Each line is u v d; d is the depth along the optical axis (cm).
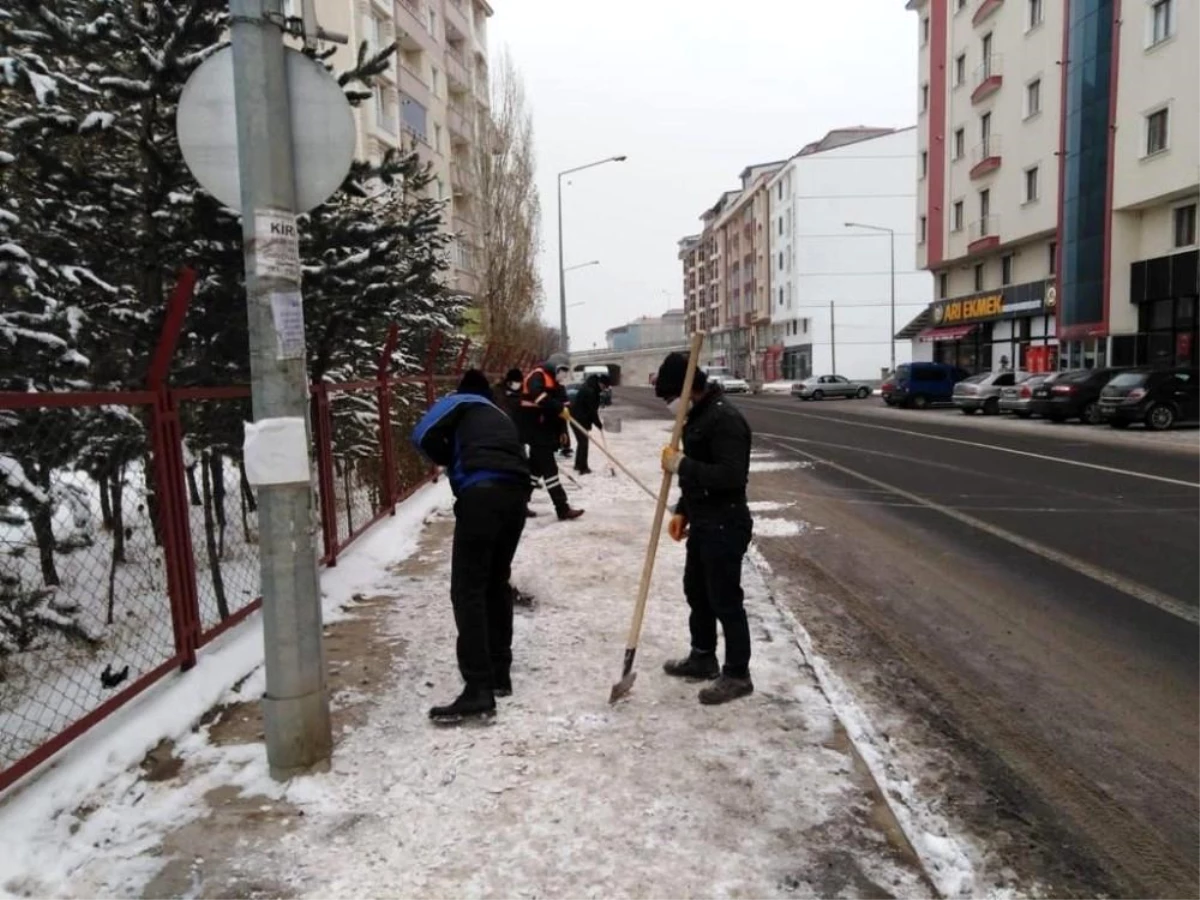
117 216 531
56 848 278
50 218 521
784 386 6538
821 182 6688
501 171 2944
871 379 6756
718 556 392
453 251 3056
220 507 619
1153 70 2408
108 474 480
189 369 570
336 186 326
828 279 6744
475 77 4591
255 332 318
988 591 616
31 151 484
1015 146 3250
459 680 426
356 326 714
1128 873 278
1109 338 2622
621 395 5578
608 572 638
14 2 480
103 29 492
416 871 266
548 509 944
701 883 259
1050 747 367
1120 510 936
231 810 304
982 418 2614
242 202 314
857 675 452
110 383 530
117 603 518
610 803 304
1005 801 323
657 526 413
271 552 322
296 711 325
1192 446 1580
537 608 545
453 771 329
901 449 1689
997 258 3562
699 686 416
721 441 387
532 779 322
